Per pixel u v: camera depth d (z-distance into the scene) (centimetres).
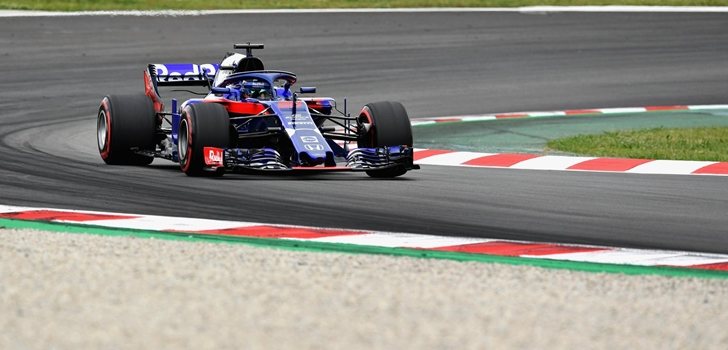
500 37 11156
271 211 3850
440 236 3459
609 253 3241
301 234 3434
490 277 2730
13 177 4541
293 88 8281
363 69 9275
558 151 5825
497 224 3681
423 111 7600
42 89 7981
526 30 11600
